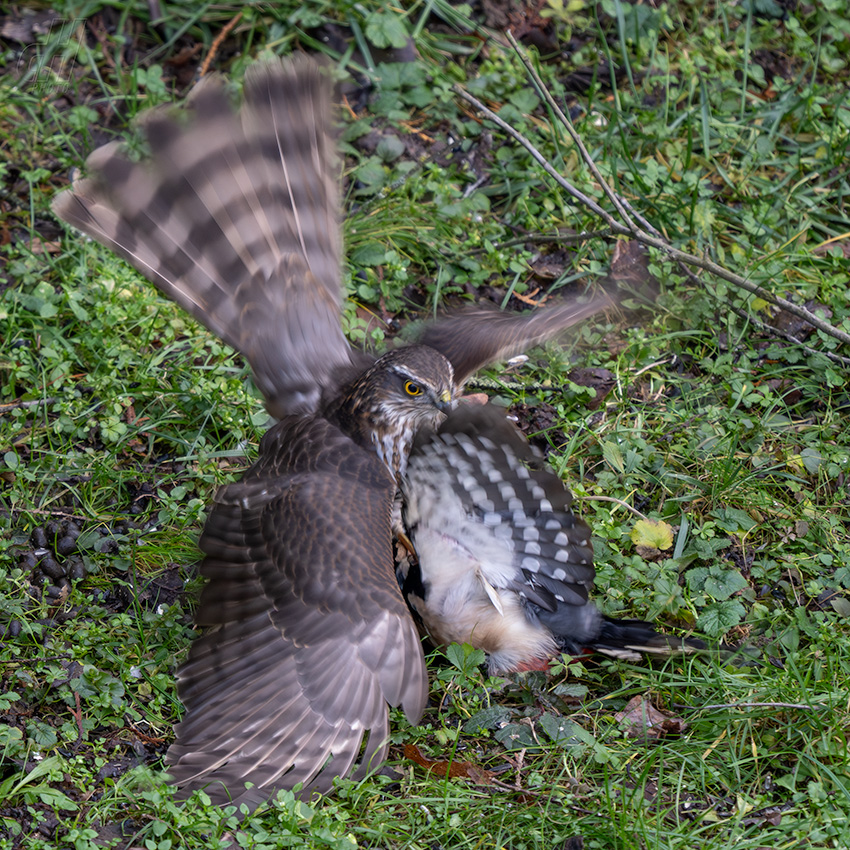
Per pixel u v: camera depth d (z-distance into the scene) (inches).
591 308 441.4
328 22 588.4
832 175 562.9
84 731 357.1
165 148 401.1
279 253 409.4
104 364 464.8
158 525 425.1
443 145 565.9
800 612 399.5
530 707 371.2
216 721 337.1
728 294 510.3
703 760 355.6
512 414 471.8
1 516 419.5
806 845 332.2
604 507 437.1
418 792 347.3
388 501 366.0
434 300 513.3
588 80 596.7
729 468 440.5
